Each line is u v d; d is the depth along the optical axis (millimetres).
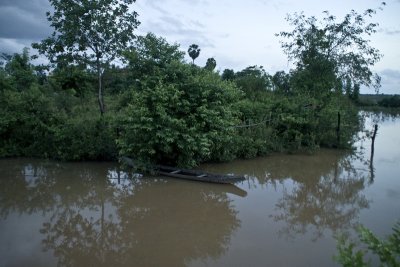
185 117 11867
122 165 12211
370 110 50188
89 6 14109
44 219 8156
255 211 8641
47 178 11508
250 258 6125
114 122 13500
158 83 11922
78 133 13336
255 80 24047
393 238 3074
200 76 12484
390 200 9391
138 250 6539
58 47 14672
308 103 17422
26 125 13859
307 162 14195
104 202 9383
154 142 11352
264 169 12992
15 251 6457
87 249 6582
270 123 16375
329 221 7938
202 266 5867
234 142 13805
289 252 6340
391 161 14453
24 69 21828
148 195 9867
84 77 22000
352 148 16984
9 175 11797
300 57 18984
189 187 10602
